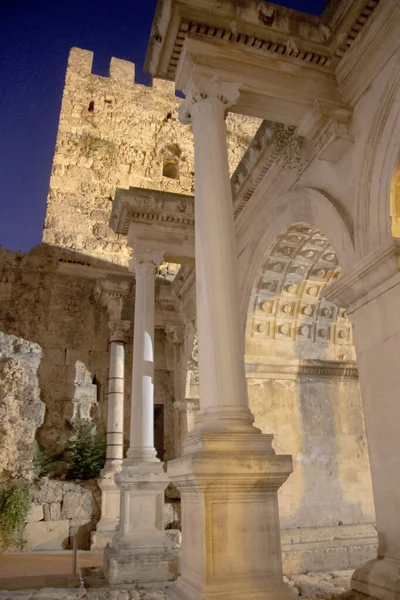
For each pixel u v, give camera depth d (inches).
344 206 275.6
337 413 439.2
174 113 879.1
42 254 679.1
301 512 399.9
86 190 758.5
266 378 423.8
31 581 332.8
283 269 397.4
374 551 365.7
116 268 711.1
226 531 181.0
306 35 271.9
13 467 544.4
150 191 429.4
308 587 285.7
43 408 589.3
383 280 229.0
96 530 515.8
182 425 597.0
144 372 397.4
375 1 245.4
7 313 627.8
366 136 258.7
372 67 257.6
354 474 425.7
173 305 622.8
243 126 928.3
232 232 230.5
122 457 565.3
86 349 645.3
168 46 256.5
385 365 227.9
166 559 335.0
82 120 811.4
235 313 214.5
